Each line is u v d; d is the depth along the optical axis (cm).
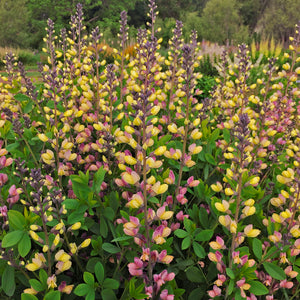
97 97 241
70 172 213
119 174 210
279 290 184
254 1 4584
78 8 295
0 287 151
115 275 166
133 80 258
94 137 255
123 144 240
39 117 268
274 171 230
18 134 216
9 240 142
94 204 173
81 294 145
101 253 171
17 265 147
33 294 143
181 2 5322
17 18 3234
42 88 307
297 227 159
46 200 143
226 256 172
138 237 147
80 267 171
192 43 292
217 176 231
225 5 3628
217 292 155
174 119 253
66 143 197
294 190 167
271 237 162
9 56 282
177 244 179
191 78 178
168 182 173
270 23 3697
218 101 308
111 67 216
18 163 174
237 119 219
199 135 174
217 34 3459
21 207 183
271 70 266
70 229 157
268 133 235
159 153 144
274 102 279
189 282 181
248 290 163
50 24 270
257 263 178
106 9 3912
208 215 199
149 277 148
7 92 282
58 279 163
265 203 219
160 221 179
